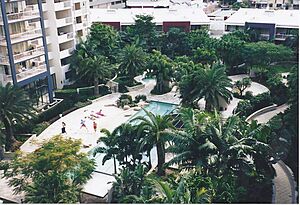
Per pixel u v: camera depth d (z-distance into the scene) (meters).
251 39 68.38
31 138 40.44
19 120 37.59
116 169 33.12
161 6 96.25
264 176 27.72
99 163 35.53
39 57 49.75
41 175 25.36
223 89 42.66
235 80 56.81
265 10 75.62
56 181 24.84
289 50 59.53
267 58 58.09
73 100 50.59
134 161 31.38
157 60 52.16
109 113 47.28
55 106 47.66
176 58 58.38
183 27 73.06
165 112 47.34
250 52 58.16
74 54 55.19
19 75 45.00
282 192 27.89
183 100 43.72
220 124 26.80
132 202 22.31
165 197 19.98
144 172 28.98
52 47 53.41
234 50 59.31
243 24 71.62
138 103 50.12
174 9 78.88
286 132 30.88
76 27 58.53
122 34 67.06
